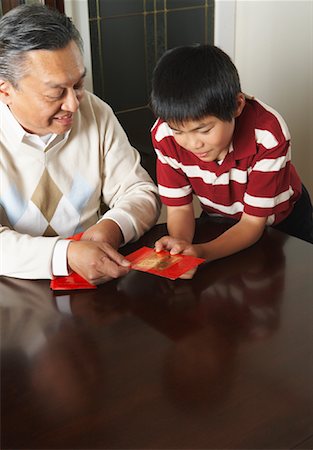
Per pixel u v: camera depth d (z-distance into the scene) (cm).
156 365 114
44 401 107
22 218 172
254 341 120
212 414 102
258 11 316
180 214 171
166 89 141
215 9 317
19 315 132
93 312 132
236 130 157
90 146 178
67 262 146
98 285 142
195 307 132
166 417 101
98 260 142
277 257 151
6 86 151
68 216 177
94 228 159
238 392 106
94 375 112
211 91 137
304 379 109
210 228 169
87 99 179
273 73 324
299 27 305
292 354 116
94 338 123
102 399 106
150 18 296
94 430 100
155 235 168
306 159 330
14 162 168
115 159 182
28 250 147
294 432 97
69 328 127
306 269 145
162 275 137
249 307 131
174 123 143
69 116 157
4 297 139
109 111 185
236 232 158
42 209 173
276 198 165
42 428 101
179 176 171
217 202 175
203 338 122
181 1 303
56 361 117
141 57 301
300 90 318
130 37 293
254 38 324
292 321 126
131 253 155
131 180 182
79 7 265
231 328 124
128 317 130
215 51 144
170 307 132
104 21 280
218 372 112
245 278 142
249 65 333
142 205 171
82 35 271
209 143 145
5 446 97
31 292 141
